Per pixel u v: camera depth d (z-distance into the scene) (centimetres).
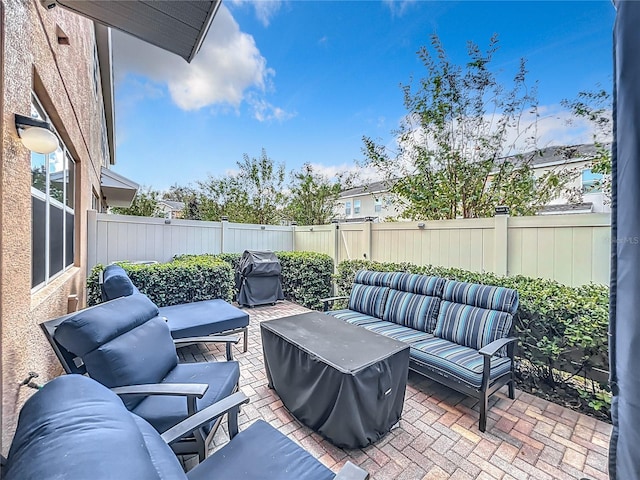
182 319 379
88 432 88
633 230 92
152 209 1453
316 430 235
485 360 244
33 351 203
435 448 224
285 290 695
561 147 443
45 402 100
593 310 265
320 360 225
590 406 258
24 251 181
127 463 82
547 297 299
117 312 227
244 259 646
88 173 538
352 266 561
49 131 179
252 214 1045
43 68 221
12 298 163
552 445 227
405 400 289
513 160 483
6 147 154
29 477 75
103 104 945
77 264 442
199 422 156
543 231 361
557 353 276
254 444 164
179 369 248
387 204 702
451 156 516
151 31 248
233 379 239
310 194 1001
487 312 303
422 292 370
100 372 193
